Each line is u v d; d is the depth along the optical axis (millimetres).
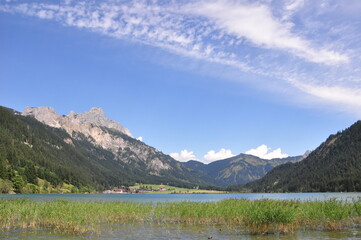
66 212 34562
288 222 29922
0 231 30578
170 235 28922
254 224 31094
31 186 180125
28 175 195125
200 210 38812
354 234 28375
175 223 37000
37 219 33906
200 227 33812
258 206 35531
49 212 35375
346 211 32656
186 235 28875
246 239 26391
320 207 34625
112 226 34625
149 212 43188
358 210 34125
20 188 166125
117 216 40406
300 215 33906
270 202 41125
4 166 172500
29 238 27109
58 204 42125
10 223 34688
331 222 32000
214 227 33656
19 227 32875
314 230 30906
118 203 48125
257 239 26281
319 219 32844
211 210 38625
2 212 35906
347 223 33656
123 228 33219
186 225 35406
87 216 36094
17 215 36281
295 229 30969
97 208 41875
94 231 30797
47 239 26719
